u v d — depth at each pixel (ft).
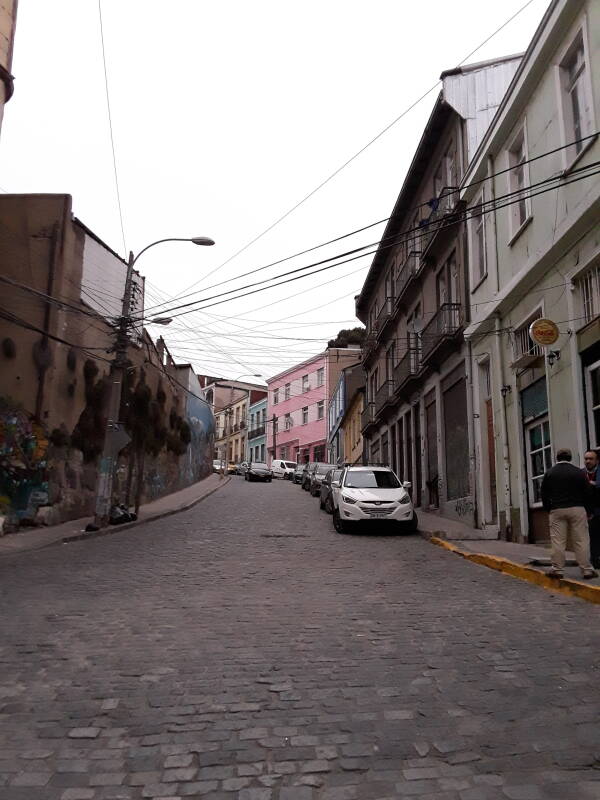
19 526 52.95
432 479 69.62
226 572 33.27
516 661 17.97
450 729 13.62
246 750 12.74
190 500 86.17
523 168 45.32
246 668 17.69
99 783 11.47
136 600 26.37
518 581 30.27
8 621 22.84
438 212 62.49
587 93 35.94
